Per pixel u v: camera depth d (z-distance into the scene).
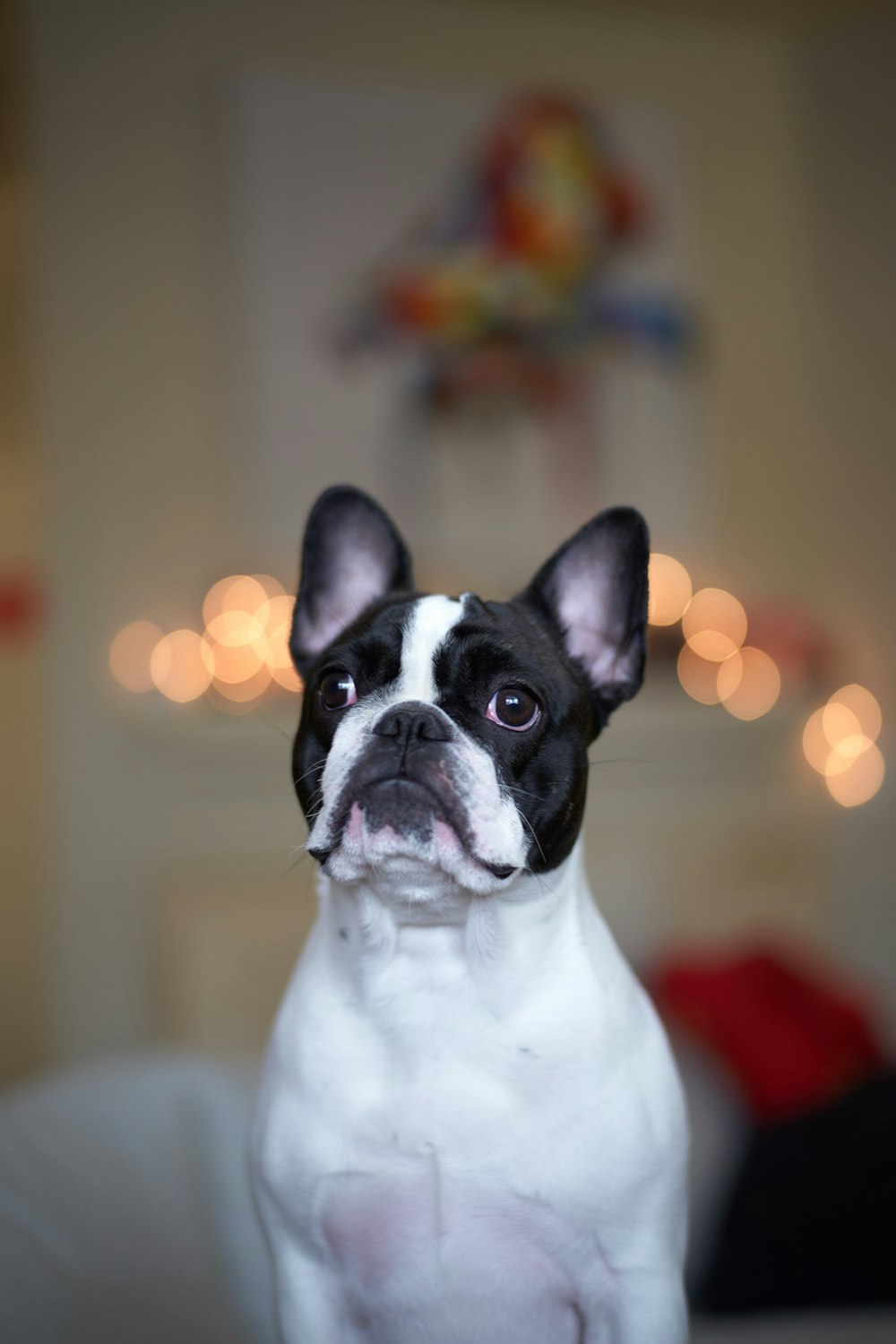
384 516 2.15
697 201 5.49
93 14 4.89
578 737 1.84
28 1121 2.23
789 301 5.63
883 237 5.39
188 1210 2.10
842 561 5.54
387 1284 1.68
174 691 4.71
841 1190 2.17
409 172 5.09
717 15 5.54
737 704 5.12
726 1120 3.21
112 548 4.79
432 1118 1.64
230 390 4.90
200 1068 2.54
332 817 1.65
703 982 3.87
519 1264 1.67
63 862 4.67
